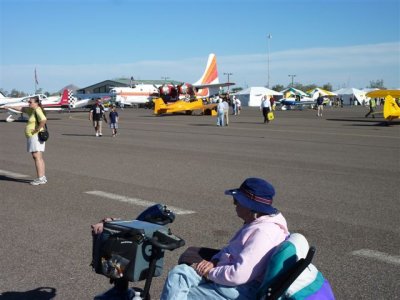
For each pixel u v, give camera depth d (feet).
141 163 42.52
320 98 142.82
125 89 241.96
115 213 24.26
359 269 16.48
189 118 129.08
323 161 43.68
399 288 14.89
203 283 10.28
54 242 19.40
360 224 22.15
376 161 43.75
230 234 20.51
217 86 216.74
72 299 14.16
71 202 26.76
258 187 10.53
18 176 35.76
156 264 10.24
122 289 10.75
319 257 17.62
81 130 85.66
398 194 28.94
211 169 38.83
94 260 10.39
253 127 91.35
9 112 120.37
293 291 9.30
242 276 9.82
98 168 39.65
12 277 15.75
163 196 28.32
